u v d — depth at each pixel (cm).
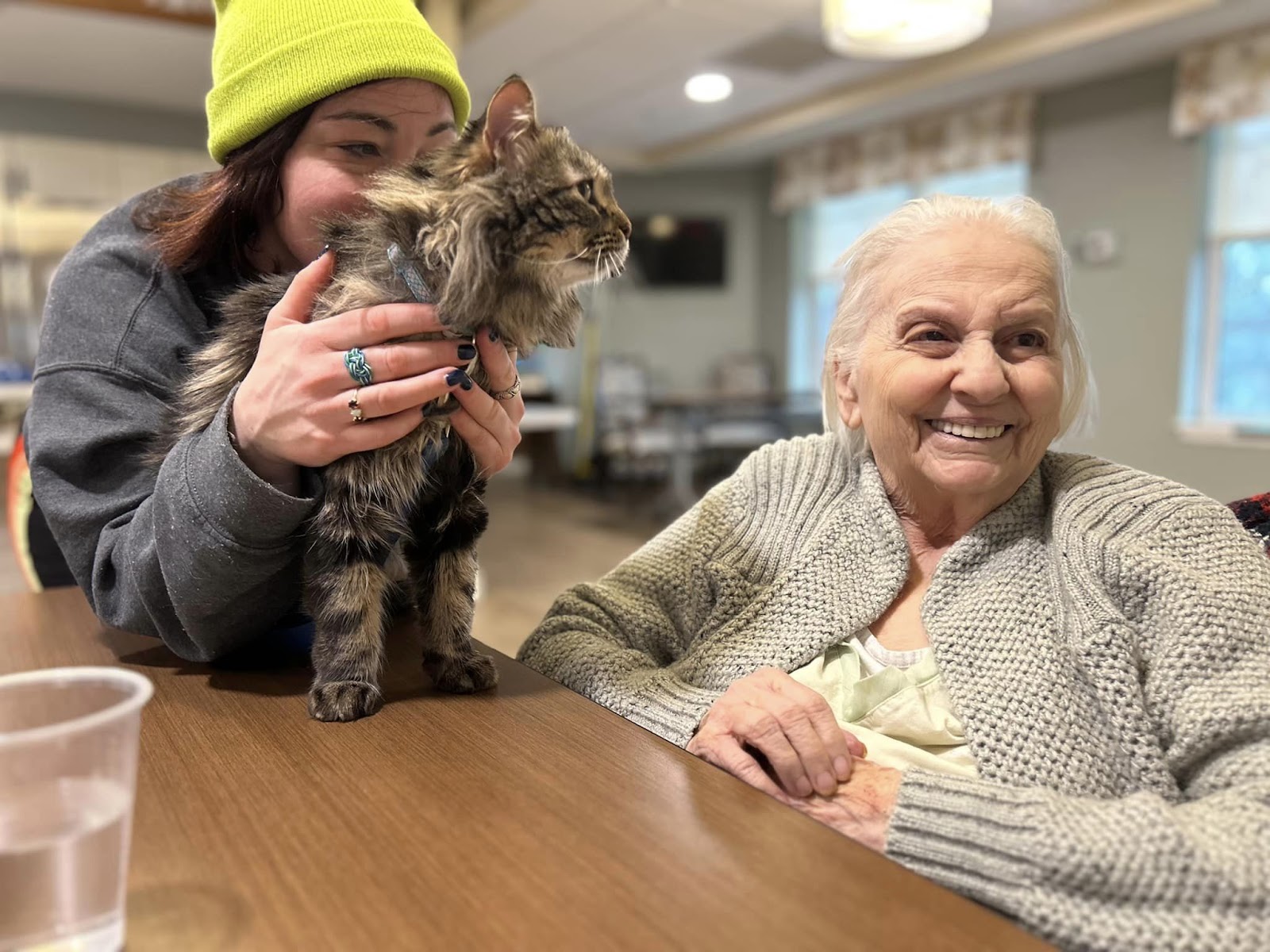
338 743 80
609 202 98
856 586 110
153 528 88
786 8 422
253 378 81
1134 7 443
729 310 858
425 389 80
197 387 96
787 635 109
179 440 92
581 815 68
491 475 98
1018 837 67
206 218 107
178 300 109
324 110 99
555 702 91
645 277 831
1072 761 84
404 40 98
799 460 127
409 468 89
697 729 93
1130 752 84
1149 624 88
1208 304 521
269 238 113
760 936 53
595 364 805
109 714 50
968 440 99
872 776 84
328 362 79
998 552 102
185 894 58
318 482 86
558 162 92
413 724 85
